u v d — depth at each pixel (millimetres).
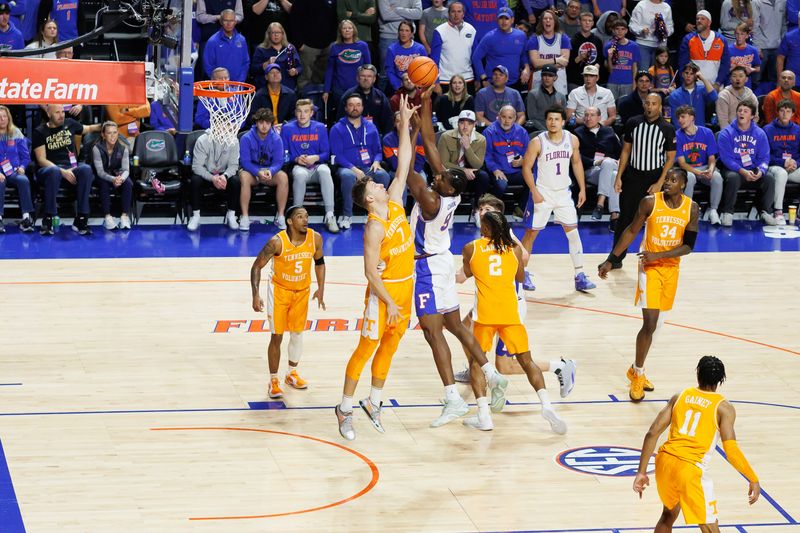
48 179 23906
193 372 16906
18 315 19141
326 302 20250
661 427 11516
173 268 22219
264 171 24703
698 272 23000
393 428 15062
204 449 14203
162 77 15039
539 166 21203
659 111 21906
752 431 15125
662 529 11742
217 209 26625
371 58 28875
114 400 15719
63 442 14273
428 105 14719
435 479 13500
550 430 15102
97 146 24438
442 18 28438
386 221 13883
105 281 21234
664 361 17828
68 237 24141
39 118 26000
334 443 14539
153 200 25609
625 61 28109
